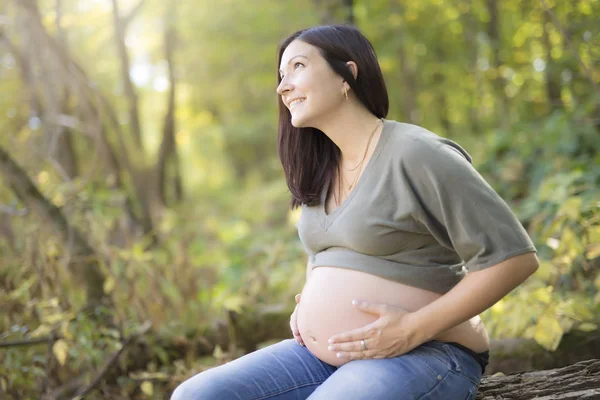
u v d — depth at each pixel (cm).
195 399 159
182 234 461
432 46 798
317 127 167
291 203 181
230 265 475
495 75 607
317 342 164
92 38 681
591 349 224
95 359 283
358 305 153
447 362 152
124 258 321
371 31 761
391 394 145
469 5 670
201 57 966
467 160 156
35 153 405
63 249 312
